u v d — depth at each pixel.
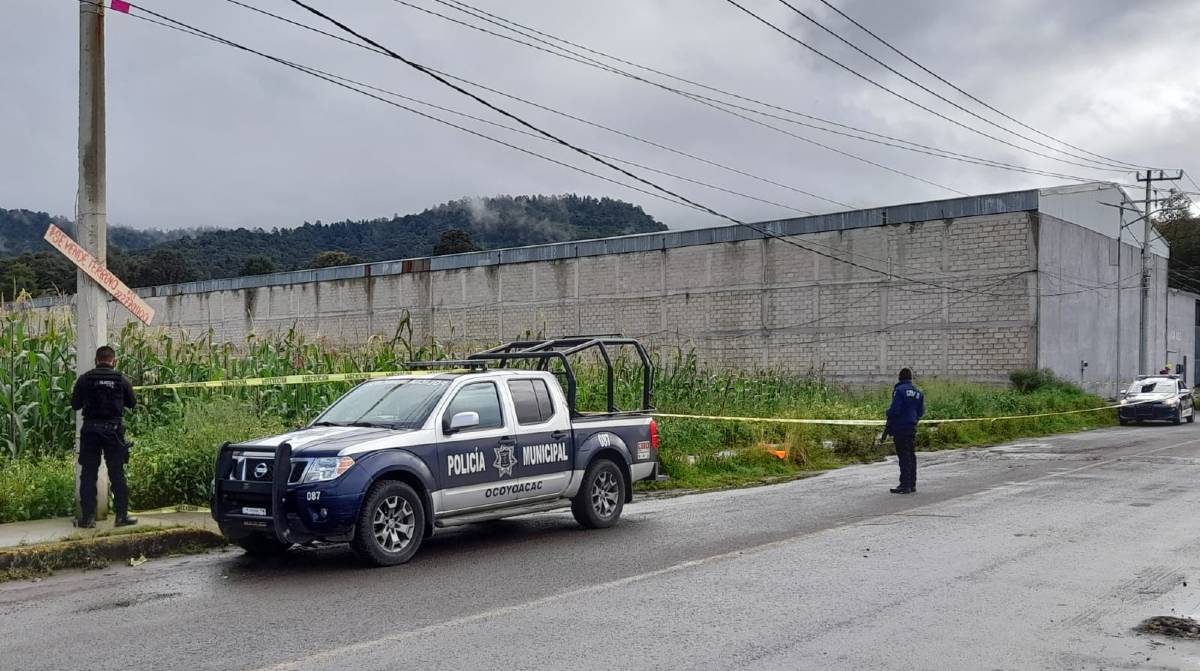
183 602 7.55
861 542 9.95
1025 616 6.89
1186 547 9.50
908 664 5.78
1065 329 40.44
